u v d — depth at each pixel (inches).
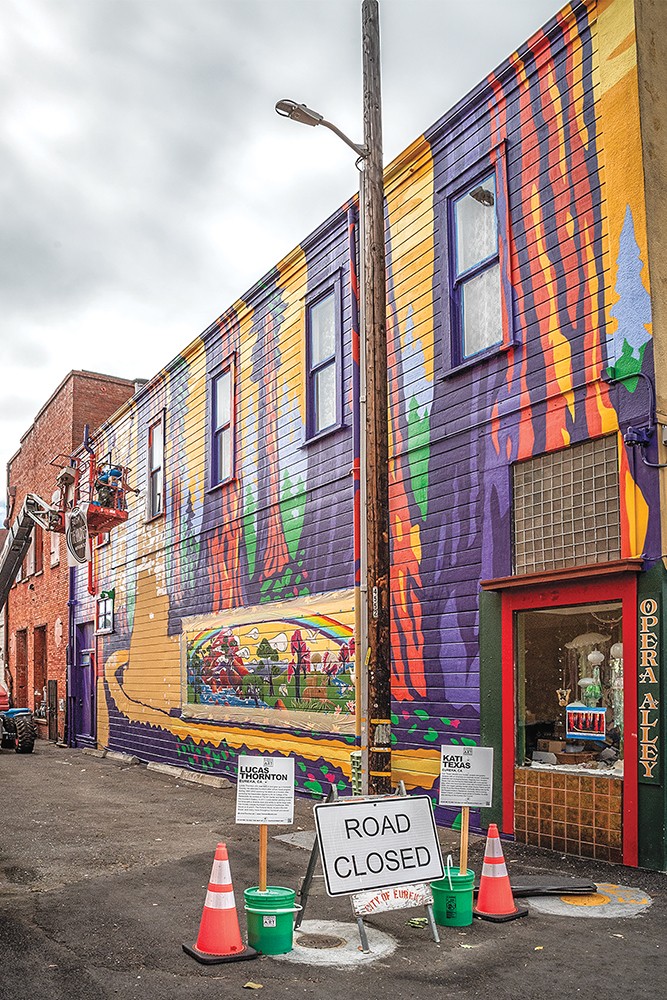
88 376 1080.2
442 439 436.8
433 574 434.0
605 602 342.3
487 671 392.2
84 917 276.8
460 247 441.4
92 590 911.0
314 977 222.7
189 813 487.2
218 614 657.6
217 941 237.5
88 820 463.2
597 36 366.6
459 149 440.1
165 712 746.8
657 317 335.9
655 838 313.3
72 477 879.7
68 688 1005.8
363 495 343.3
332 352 541.3
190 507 717.9
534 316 389.4
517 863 330.0
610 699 340.2
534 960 231.6
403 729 443.8
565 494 369.1
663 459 327.0
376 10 354.3
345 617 494.3
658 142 350.6
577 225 370.6
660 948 239.1
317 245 552.4
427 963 231.5
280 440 586.6
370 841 251.1
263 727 580.7
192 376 727.7
